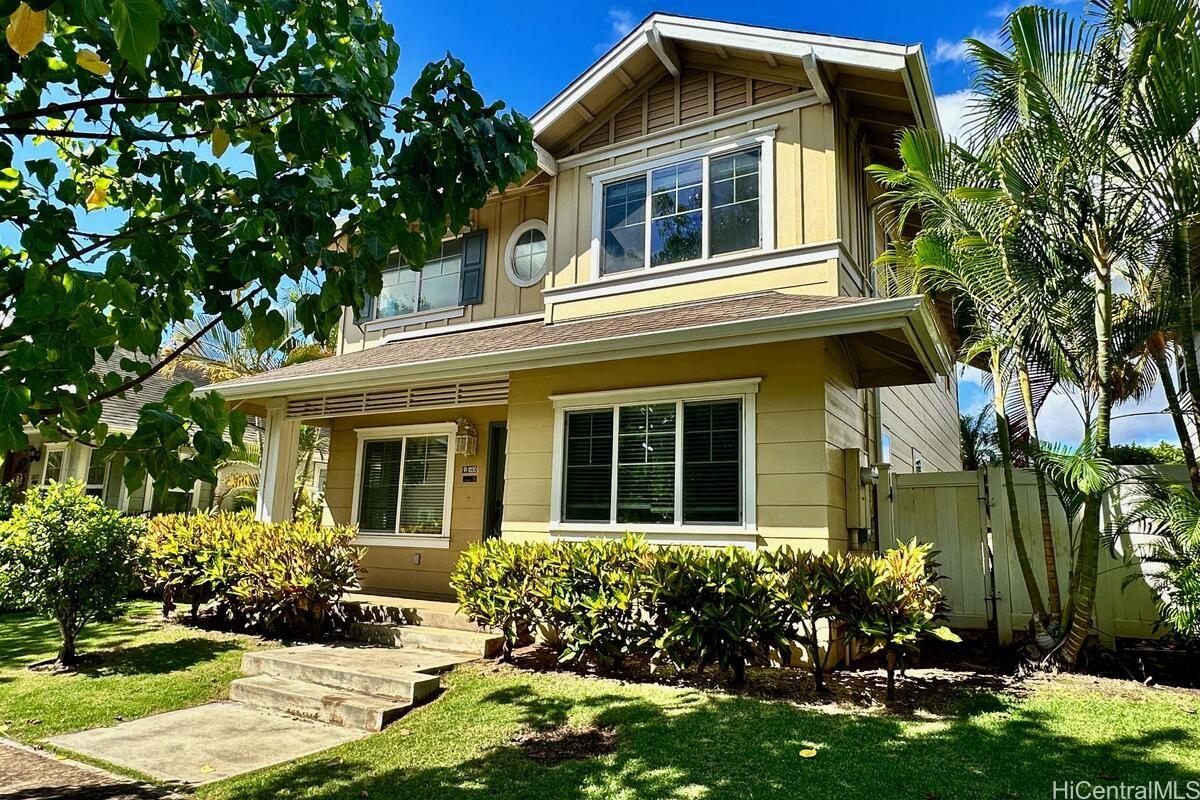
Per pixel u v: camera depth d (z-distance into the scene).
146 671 6.84
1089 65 5.77
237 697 6.10
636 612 6.20
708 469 7.27
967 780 3.87
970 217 6.58
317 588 7.86
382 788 4.05
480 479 10.14
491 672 6.36
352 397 10.05
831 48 8.06
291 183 2.63
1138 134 5.58
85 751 4.84
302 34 2.97
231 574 8.36
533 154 3.05
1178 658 6.16
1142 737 4.43
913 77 7.88
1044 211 6.04
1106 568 6.73
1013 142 6.02
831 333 6.32
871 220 10.16
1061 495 6.16
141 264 2.35
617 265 9.52
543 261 10.85
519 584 6.73
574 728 4.89
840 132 8.70
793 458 6.84
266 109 3.27
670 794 3.79
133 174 2.70
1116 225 5.86
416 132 2.77
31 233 2.31
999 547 7.38
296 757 4.68
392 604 8.52
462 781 4.09
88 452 16.09
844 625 5.61
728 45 8.68
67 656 7.22
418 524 10.52
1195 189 5.47
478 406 10.08
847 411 7.84
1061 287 6.24
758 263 8.46
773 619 5.59
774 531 6.81
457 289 11.67
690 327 6.78
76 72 2.59
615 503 7.68
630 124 9.82
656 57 9.48
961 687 5.61
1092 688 5.51
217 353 19.52
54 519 7.22
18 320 2.14
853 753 4.26
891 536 7.97
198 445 2.25
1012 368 6.76
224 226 2.57
